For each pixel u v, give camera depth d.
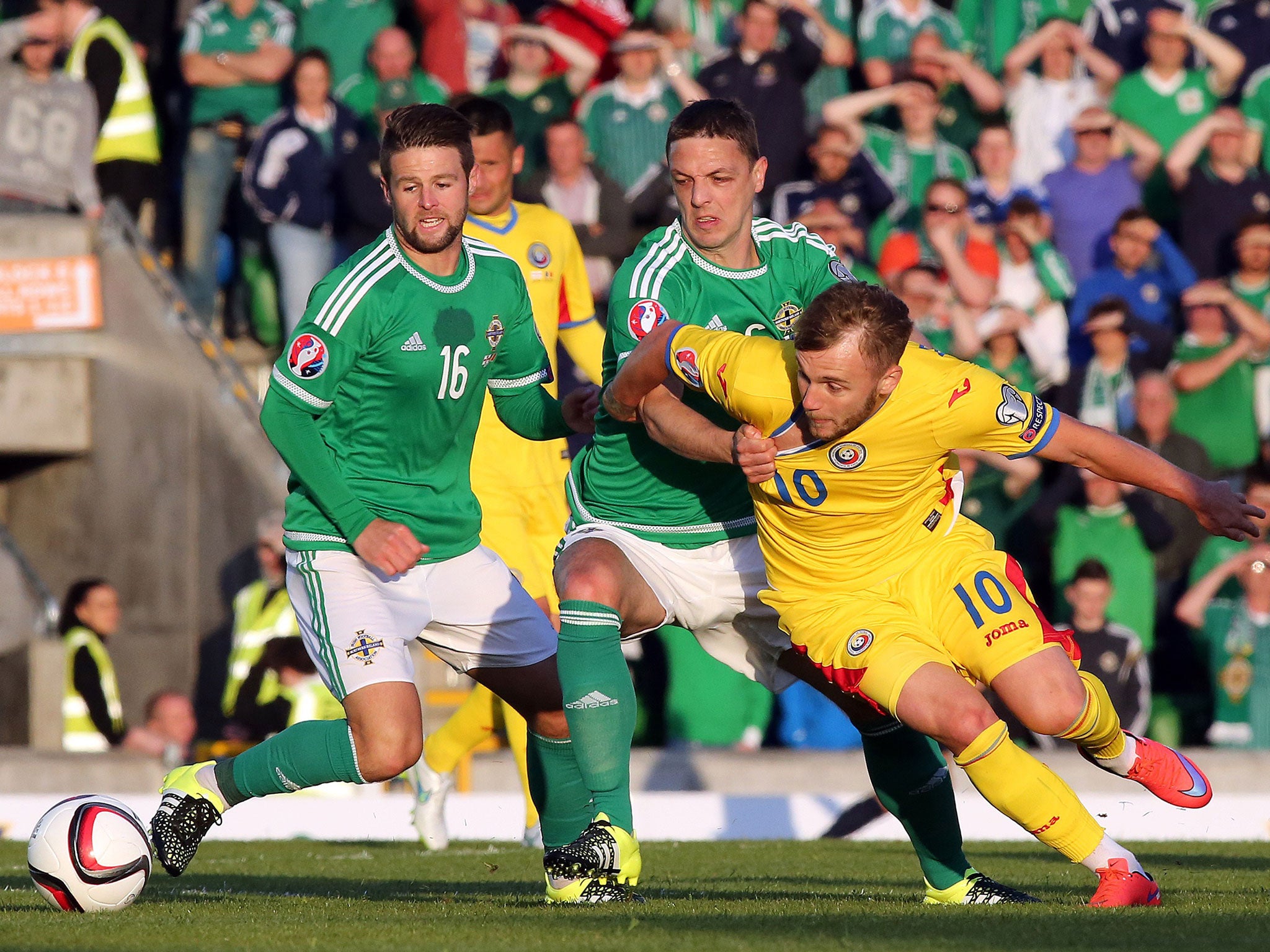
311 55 35.78
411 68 37.75
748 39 36.78
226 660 36.94
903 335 13.82
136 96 39.56
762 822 28.53
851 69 39.28
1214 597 32.34
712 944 11.45
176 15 42.50
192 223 38.88
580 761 15.20
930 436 14.27
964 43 40.09
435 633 16.58
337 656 15.49
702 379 15.07
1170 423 33.62
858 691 14.48
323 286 15.48
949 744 13.94
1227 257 36.84
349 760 15.33
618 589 15.73
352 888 17.97
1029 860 21.95
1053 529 32.19
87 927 13.06
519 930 12.45
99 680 33.94
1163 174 37.59
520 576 23.27
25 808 28.25
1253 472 33.56
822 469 14.45
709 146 15.82
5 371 38.00
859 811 27.72
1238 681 32.03
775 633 16.64
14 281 38.00
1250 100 39.22
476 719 23.80
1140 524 32.09
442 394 15.79
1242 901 14.69
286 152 35.69
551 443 23.64
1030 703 14.04
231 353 38.88
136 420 37.78
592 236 34.62
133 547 37.91
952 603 14.52
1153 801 28.70
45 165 38.50
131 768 31.30
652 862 21.80
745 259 16.36
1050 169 38.28
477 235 23.12
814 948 11.23
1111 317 33.75
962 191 35.00
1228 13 39.91
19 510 39.22
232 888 18.02
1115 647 30.61
